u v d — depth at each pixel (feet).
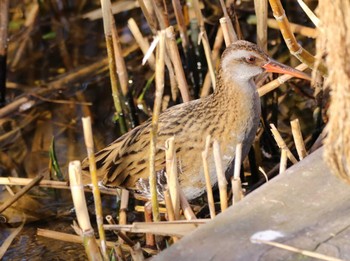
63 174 34.01
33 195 32.53
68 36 43.45
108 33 33.53
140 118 37.52
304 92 37.47
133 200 31.99
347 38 16.15
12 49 42.47
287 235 19.72
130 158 29.09
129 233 29.35
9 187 32.50
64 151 36.01
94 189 22.74
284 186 21.53
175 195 24.41
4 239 30.40
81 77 40.47
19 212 31.76
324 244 19.38
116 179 29.25
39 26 43.73
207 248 19.42
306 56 23.99
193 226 23.04
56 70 41.39
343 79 16.56
